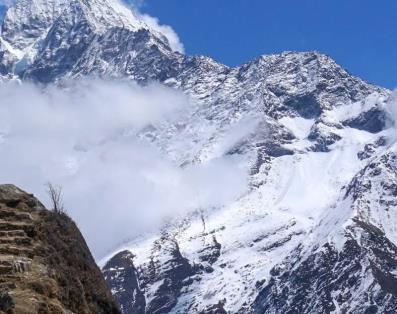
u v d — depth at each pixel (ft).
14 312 169.27
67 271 195.62
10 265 182.50
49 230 202.80
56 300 180.86
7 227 195.72
